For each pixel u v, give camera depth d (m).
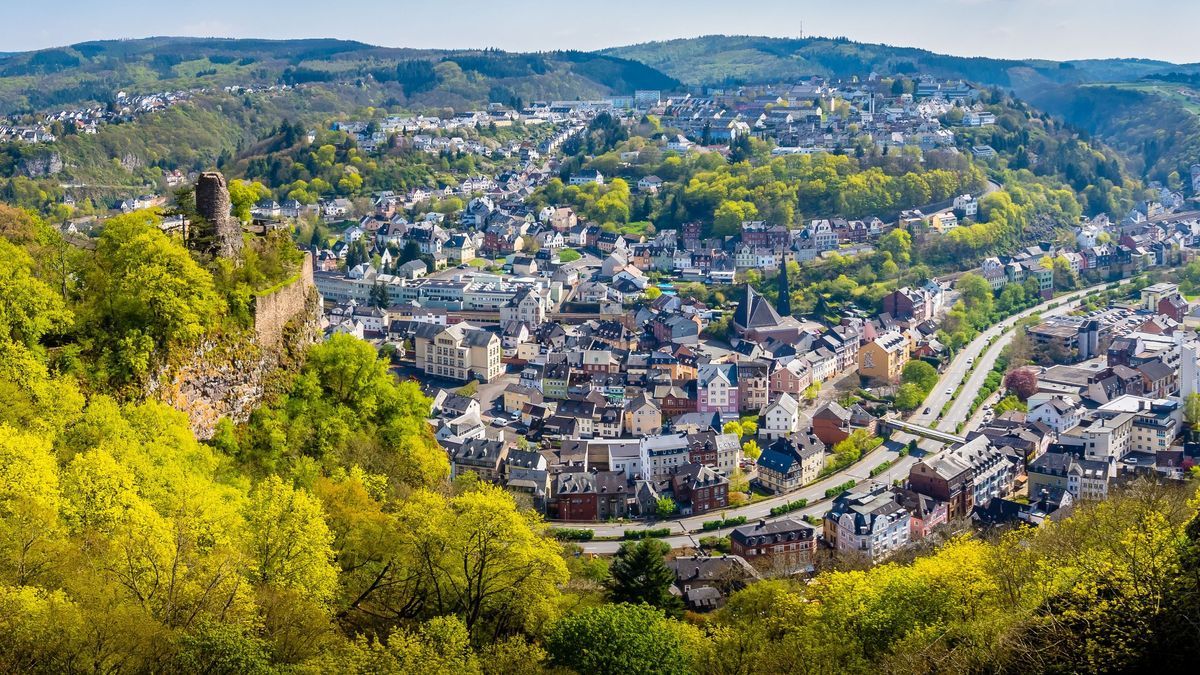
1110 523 153.38
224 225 177.50
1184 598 110.31
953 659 119.69
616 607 133.00
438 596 130.62
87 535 110.88
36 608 96.69
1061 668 110.94
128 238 160.25
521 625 133.50
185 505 120.44
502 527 131.62
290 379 178.75
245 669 101.25
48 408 133.38
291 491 124.19
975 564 147.12
